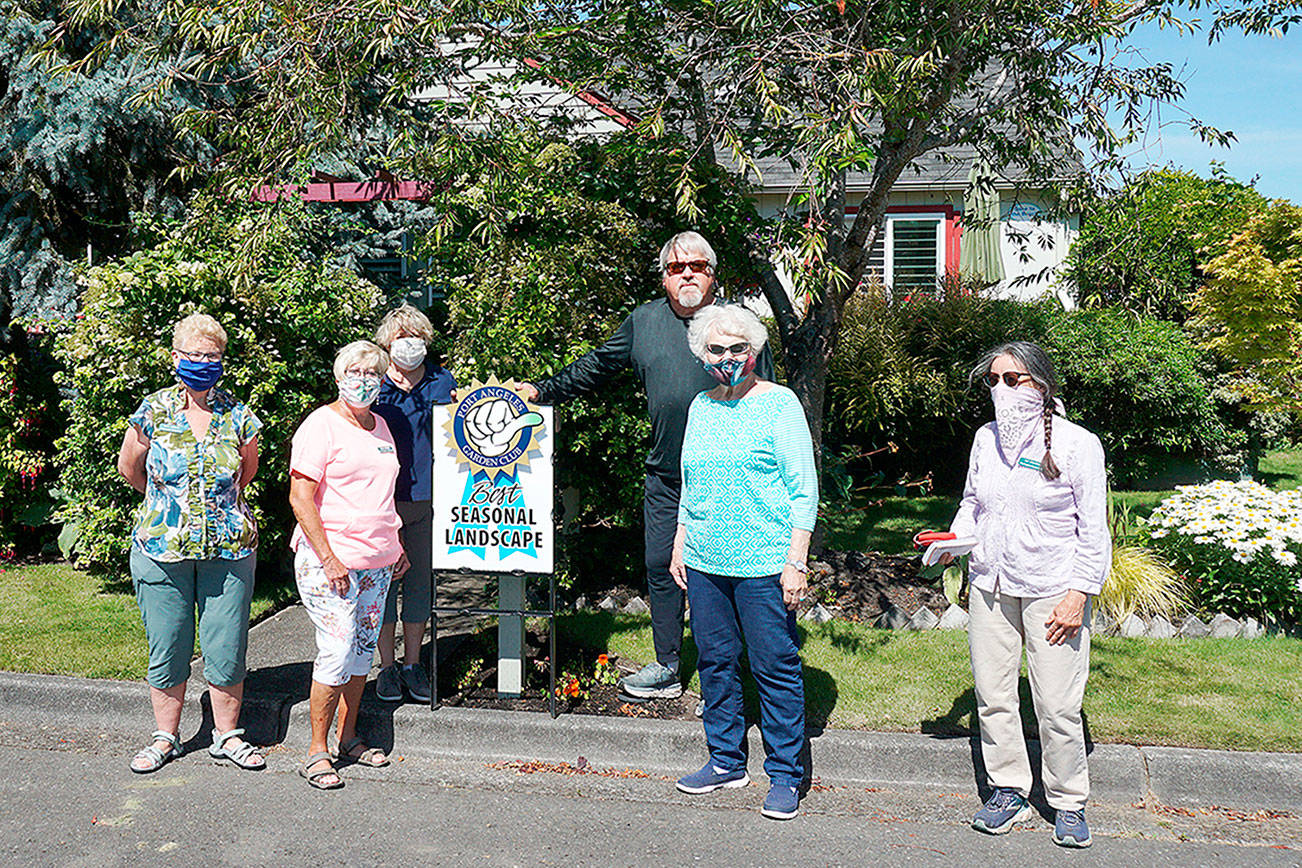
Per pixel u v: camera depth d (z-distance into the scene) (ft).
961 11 17.92
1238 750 13.83
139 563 14.15
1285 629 18.61
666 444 15.34
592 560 21.63
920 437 34.81
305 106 18.20
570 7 19.65
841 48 17.71
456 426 15.37
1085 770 12.41
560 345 19.86
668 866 11.86
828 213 21.63
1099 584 12.05
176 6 19.03
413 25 17.62
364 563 13.99
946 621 18.85
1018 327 33.73
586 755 14.87
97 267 20.86
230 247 21.20
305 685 16.52
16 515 25.03
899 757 14.17
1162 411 33.99
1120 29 18.65
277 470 21.11
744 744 14.60
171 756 14.78
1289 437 42.55
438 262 21.66
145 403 14.08
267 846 12.26
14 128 26.27
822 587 20.77
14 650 17.92
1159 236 23.07
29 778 14.10
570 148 21.34
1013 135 25.18
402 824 12.89
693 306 15.05
